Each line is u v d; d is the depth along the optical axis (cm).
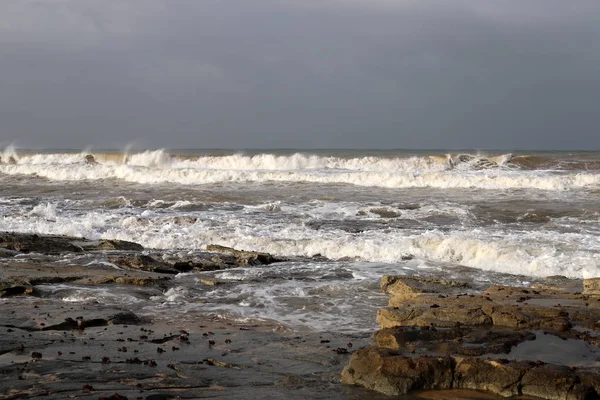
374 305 1255
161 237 1998
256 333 1055
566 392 730
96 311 1144
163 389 764
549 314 962
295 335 1048
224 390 767
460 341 855
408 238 1833
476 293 1229
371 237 1911
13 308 1170
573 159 3822
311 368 860
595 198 2605
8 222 2231
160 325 1107
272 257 1716
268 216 2330
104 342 973
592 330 901
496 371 768
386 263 1680
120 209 2534
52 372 823
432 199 2670
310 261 1709
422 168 3781
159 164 4300
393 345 859
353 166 3953
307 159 4031
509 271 1582
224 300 1296
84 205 2648
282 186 3158
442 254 1739
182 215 2339
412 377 773
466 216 2281
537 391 743
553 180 2917
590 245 1744
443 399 745
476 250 1711
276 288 1387
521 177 3009
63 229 2142
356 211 2408
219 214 2380
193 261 1627
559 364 787
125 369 839
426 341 862
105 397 721
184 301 1284
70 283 1387
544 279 1455
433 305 1022
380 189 3005
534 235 1898
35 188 3244
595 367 777
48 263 1555
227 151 10050
